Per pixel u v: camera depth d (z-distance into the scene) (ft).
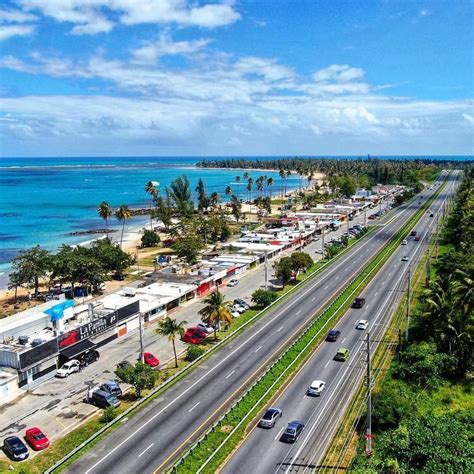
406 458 163.73
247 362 263.08
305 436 188.85
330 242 611.47
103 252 459.73
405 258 495.82
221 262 491.31
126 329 319.68
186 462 172.55
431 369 228.63
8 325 276.00
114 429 199.62
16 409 223.92
